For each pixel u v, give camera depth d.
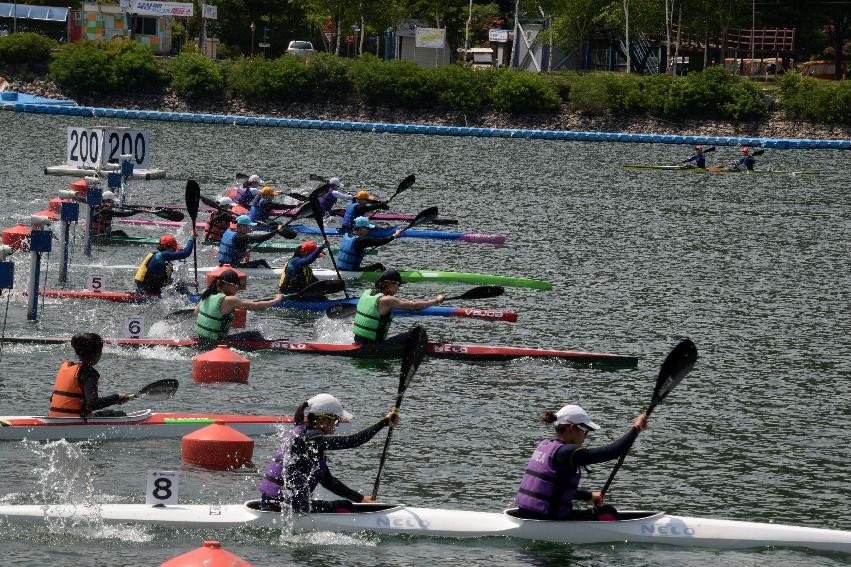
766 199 100.75
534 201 93.56
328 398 24.70
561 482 24.73
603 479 30.02
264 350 41.44
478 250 68.62
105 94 178.00
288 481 24.55
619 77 176.50
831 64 199.50
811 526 27.22
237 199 76.88
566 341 45.91
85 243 59.56
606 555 24.42
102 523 24.67
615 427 34.53
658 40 199.75
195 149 126.31
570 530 24.81
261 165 113.88
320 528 24.59
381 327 41.38
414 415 34.72
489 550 24.31
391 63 176.62
